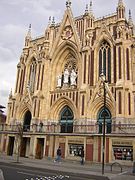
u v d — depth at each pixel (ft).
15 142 148.97
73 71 149.89
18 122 162.50
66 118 145.69
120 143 104.53
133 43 132.57
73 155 119.34
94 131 121.60
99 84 130.21
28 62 175.73
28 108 161.17
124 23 132.57
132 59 128.98
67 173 73.05
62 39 160.97
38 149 136.77
